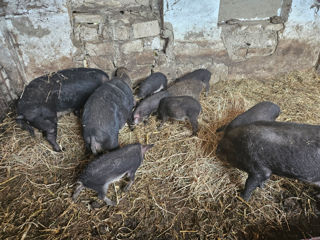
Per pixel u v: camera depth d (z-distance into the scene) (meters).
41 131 3.55
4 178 2.94
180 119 3.49
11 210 2.62
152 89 4.12
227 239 2.41
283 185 2.90
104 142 2.88
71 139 3.48
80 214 2.61
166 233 2.47
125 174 2.74
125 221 2.57
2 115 3.71
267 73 4.89
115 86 3.40
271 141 2.35
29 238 2.40
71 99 3.50
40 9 3.64
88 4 4.04
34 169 3.07
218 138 3.45
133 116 3.62
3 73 3.76
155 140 3.49
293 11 4.24
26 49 3.93
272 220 2.58
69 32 3.91
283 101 4.23
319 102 4.18
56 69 4.22
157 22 4.11
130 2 4.19
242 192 2.76
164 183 2.93
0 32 3.57
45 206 2.67
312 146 2.22
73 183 2.90
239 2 4.33
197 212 2.64
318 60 4.84
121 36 4.11
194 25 4.17
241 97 4.27
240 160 2.61
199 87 4.03
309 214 2.63
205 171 3.03
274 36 4.48
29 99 3.18
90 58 4.25
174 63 4.54
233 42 4.46
